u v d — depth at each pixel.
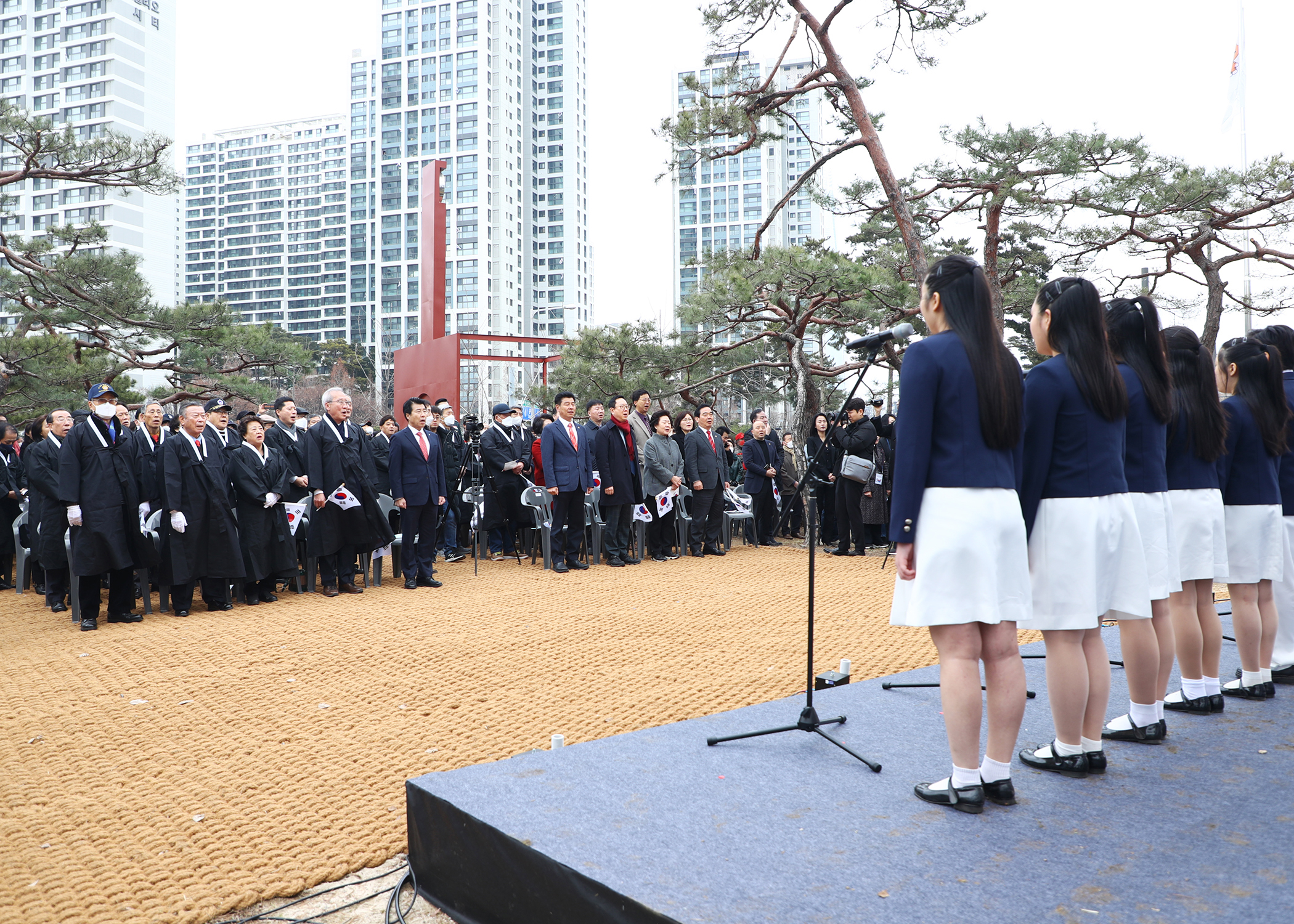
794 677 5.39
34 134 15.55
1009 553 2.75
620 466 10.27
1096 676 3.06
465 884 2.70
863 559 10.85
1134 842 2.47
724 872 2.30
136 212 82.00
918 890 2.20
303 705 4.96
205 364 18.92
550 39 116.25
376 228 112.38
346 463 8.51
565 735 4.36
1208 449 3.72
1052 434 3.01
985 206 14.93
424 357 19.08
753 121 13.02
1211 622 3.82
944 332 2.83
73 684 5.44
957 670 2.73
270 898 2.89
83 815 3.53
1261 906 2.10
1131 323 3.44
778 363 16.41
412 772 3.94
